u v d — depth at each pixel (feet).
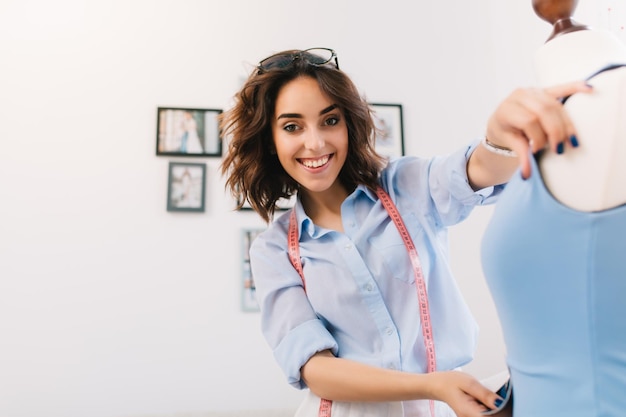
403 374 2.52
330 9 8.27
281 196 3.90
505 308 1.65
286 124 3.22
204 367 7.13
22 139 7.36
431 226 3.34
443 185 2.98
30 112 7.45
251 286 7.35
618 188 1.32
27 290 7.02
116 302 7.14
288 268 3.48
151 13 7.91
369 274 3.22
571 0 1.68
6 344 6.87
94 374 6.95
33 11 7.70
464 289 7.80
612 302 1.37
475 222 8.00
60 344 6.95
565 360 1.48
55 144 7.41
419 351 3.18
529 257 1.49
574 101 1.43
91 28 7.77
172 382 7.04
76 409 6.84
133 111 7.63
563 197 1.42
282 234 3.67
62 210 7.27
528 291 1.53
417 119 8.16
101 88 7.63
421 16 8.46
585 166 1.36
